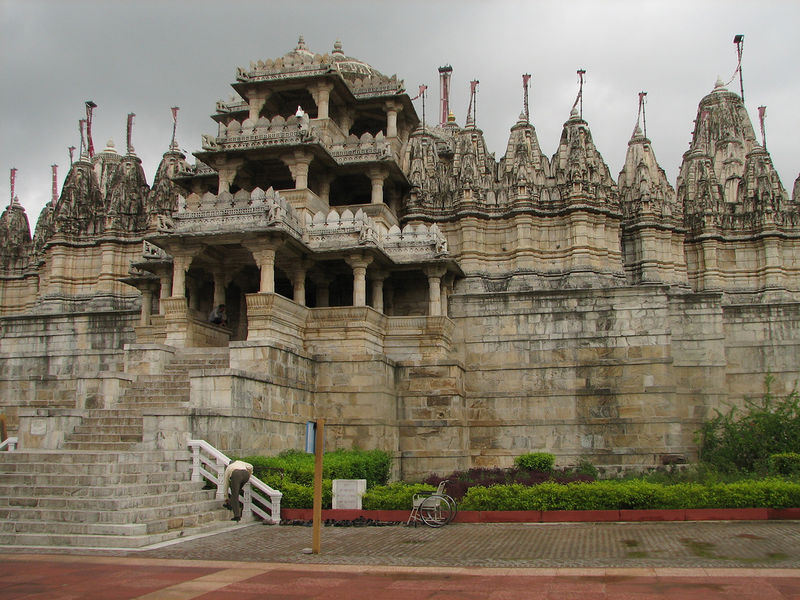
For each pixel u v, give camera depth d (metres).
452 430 34.22
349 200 44.44
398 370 35.09
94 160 62.47
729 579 13.45
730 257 45.34
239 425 25.69
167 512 19.61
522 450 36.16
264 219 31.39
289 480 22.98
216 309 35.28
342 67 45.69
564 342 36.81
